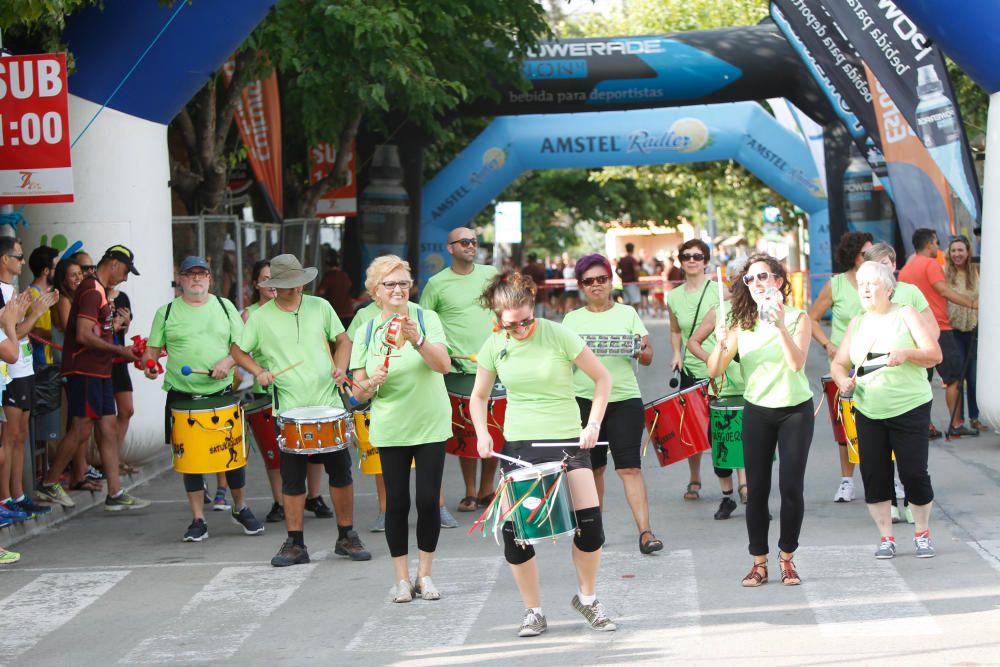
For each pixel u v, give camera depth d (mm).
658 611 8039
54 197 12102
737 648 7125
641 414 9852
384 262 8594
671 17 44094
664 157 29156
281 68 18328
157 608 8742
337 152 23297
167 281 14828
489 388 7648
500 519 7340
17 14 11562
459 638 7652
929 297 14828
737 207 56250
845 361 9320
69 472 13469
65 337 12164
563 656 7133
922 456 9102
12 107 12039
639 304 42594
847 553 9430
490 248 54031
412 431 8539
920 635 7203
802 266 47750
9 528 11219
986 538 9773
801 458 8391
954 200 17969
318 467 11969
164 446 14695
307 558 10000
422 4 20438
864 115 18328
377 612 8391
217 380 11219
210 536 11328
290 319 10188
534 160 28641
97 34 14016
